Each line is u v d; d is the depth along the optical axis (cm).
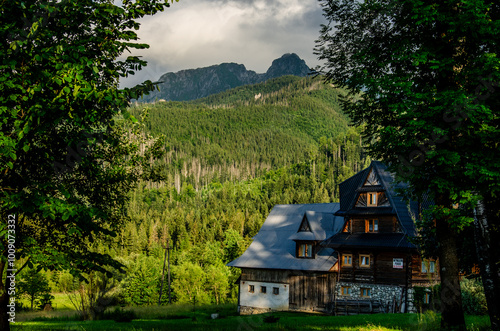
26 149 1063
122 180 1873
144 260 7181
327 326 2002
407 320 2170
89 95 1067
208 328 2012
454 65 1443
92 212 1112
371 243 4022
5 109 1029
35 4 1130
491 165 1306
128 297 6719
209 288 7962
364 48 1650
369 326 1856
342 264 4334
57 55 1095
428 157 1365
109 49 1209
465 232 1995
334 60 1767
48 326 1984
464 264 2112
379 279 4050
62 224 1272
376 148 1584
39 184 1125
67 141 1205
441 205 1488
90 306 3047
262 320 2572
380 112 1686
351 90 1692
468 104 1318
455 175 1388
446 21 1380
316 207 5369
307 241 4656
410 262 3903
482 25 1334
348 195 4719
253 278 4903
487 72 1354
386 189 4097
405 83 1426
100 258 1297
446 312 1530
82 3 1142
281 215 5488
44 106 1051
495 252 1588
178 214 15388
